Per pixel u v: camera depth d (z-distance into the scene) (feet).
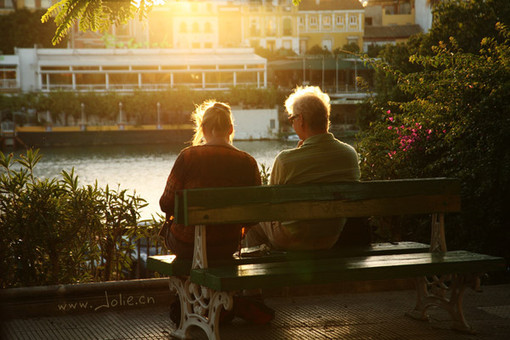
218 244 12.31
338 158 12.86
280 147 233.35
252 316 13.44
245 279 10.87
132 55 303.07
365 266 11.71
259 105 288.30
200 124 13.25
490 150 19.51
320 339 12.84
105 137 277.23
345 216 12.30
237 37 347.97
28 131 266.57
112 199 17.67
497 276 21.81
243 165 12.68
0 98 267.59
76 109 277.03
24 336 13.04
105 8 15.01
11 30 286.46
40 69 282.97
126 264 18.37
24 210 16.57
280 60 321.32
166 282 15.25
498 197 20.20
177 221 11.19
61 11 14.92
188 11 342.44
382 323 13.92
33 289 14.39
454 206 13.32
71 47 296.71
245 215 11.42
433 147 21.50
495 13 56.39
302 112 12.92
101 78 296.10
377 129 24.53
